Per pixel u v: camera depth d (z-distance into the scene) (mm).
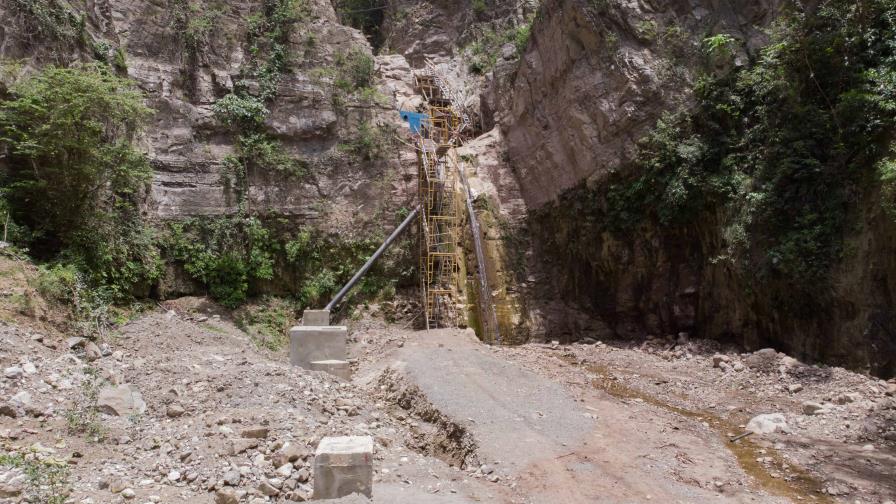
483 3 33969
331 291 22406
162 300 19141
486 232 23797
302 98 23453
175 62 21516
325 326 15773
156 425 9016
